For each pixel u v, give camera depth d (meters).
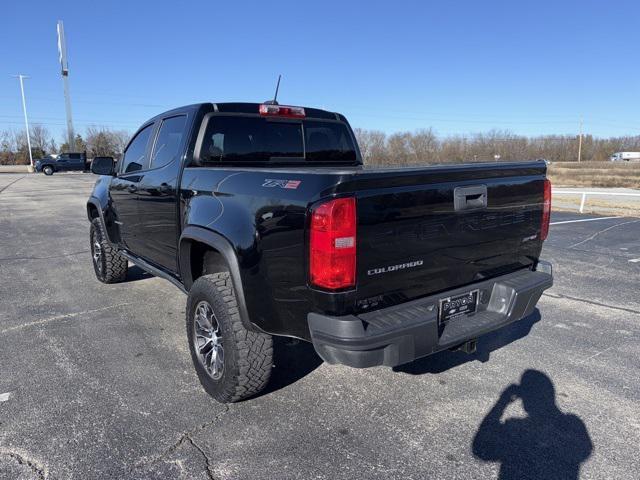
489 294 3.20
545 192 3.52
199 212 3.27
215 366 3.19
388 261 2.59
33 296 5.54
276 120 4.24
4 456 2.62
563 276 6.41
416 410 3.12
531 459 2.62
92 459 2.61
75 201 17.33
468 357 3.91
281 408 3.14
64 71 46.16
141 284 6.03
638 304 5.25
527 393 3.33
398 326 2.51
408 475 2.49
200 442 2.76
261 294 2.77
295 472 2.51
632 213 13.72
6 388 3.38
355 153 4.96
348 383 3.47
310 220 2.44
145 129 4.78
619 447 2.73
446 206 2.82
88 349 4.05
